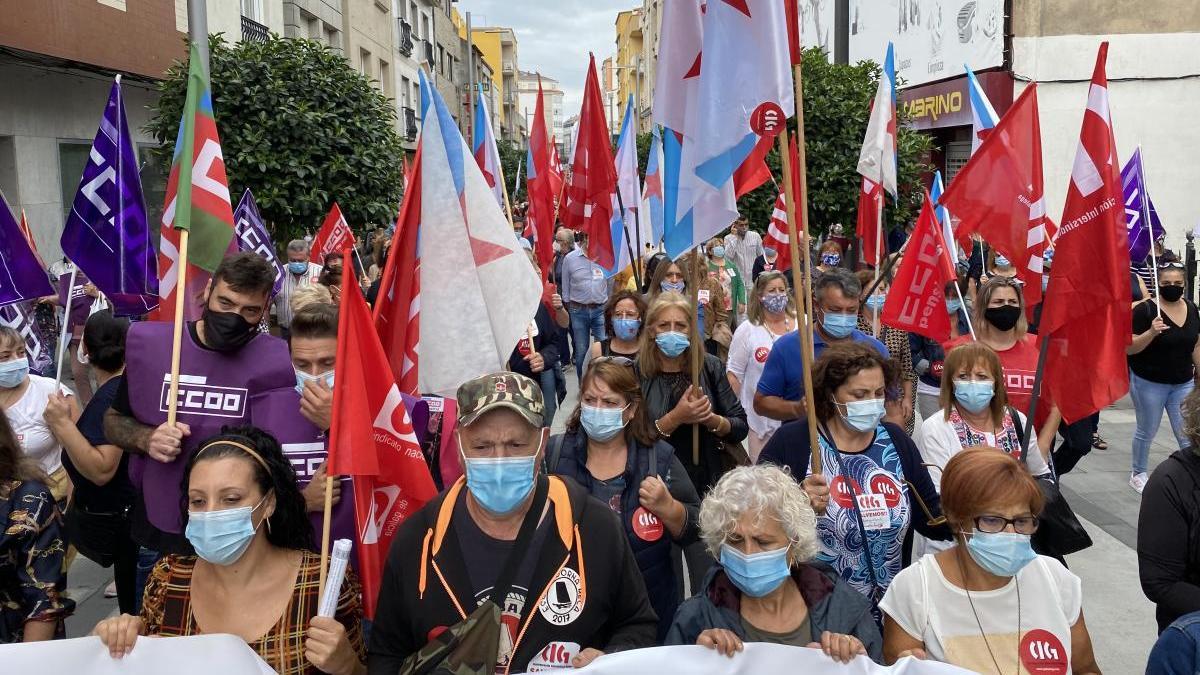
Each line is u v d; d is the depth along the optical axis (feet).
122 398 12.37
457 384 12.02
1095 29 53.98
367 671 9.23
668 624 12.64
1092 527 22.43
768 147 13.64
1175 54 54.03
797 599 9.72
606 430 12.56
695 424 15.74
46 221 44.60
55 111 45.62
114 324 15.39
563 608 8.90
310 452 12.12
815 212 47.80
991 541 9.19
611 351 21.30
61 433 13.80
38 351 23.89
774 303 21.16
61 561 10.91
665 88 14.78
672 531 12.18
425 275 12.09
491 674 8.27
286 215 34.73
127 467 14.55
